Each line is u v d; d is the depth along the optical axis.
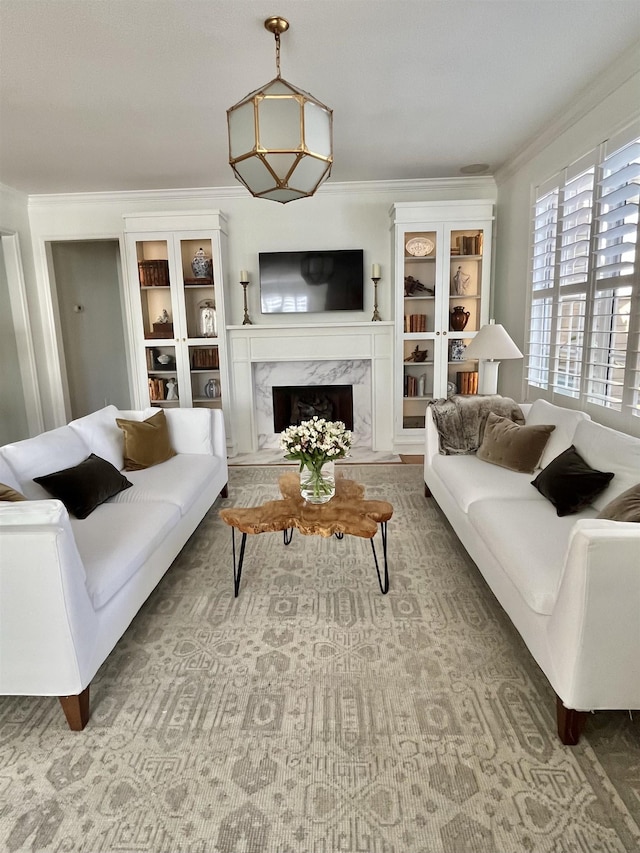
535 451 2.91
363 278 5.13
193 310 5.13
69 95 2.90
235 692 1.84
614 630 1.45
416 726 1.66
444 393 5.00
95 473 2.62
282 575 2.72
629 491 1.81
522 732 1.63
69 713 1.67
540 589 1.72
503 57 2.61
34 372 5.18
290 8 2.14
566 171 3.38
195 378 5.23
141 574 2.20
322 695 1.81
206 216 4.77
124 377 6.45
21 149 3.76
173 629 2.24
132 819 1.36
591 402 3.10
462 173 4.72
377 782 1.46
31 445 2.52
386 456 5.09
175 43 2.39
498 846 1.27
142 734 1.65
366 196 5.02
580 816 1.35
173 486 2.92
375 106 3.18
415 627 2.22
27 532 1.54
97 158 3.99
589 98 3.01
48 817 1.37
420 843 1.28
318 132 2.16
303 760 1.54
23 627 1.59
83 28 2.25
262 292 5.12
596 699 1.50
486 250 4.73
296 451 2.51
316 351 5.05
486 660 1.99
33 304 5.18
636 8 2.21
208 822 1.35
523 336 4.27
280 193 2.33
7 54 2.45
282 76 2.74
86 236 5.15
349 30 2.33
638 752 1.55
